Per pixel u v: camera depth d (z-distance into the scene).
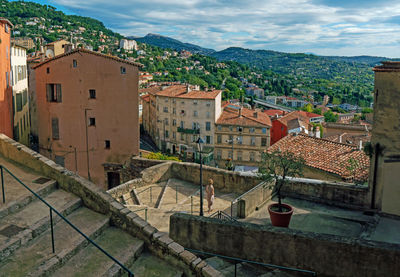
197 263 7.07
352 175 17.09
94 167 31.28
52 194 9.27
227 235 9.55
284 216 11.01
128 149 30.77
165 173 20.41
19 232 7.34
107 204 8.51
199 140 13.87
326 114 148.62
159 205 16.81
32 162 10.40
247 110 73.75
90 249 7.48
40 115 31.64
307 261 8.70
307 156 19.77
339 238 8.45
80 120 30.86
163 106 74.38
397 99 11.87
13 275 6.32
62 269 6.78
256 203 13.09
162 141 75.69
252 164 65.75
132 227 8.07
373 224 11.62
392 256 7.85
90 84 30.31
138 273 7.10
